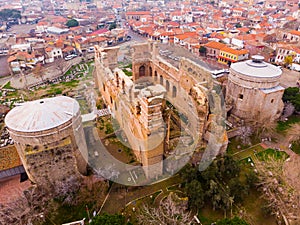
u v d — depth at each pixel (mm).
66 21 149125
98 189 28875
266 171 31641
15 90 63969
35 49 87438
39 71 72750
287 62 75062
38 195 28031
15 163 30516
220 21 129500
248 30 107125
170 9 194375
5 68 82062
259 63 43156
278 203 27609
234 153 36781
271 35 95125
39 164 26844
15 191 28156
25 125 25766
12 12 173875
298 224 25984
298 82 63469
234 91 43406
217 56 80188
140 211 27156
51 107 27734
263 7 174750
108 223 22875
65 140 27312
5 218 25812
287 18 125125
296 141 38531
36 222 26375
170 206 25969
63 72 74750
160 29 110562
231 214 27750
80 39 99938
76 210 27531
